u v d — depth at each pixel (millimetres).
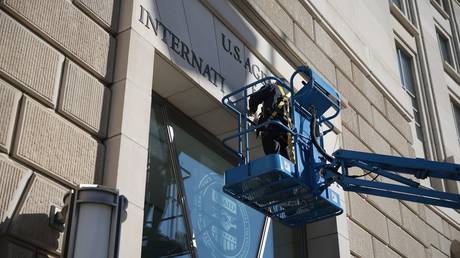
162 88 9406
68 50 7375
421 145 19234
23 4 6996
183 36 9250
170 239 8477
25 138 6449
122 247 6809
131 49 8055
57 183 6656
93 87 7527
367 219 12734
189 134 9977
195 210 9148
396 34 20281
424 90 20891
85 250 5809
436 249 16500
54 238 6336
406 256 13938
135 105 7754
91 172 7062
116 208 6105
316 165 8688
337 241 11195
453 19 26625
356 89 14547
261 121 9039
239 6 10883
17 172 6258
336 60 13977
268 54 11312
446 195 8406
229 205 9938
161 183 8773
